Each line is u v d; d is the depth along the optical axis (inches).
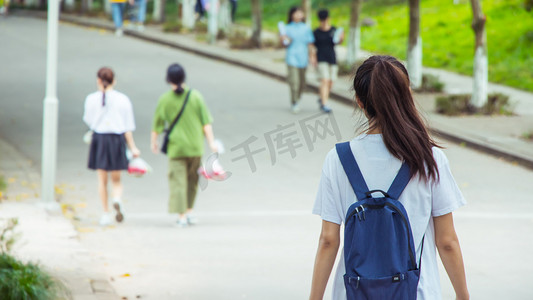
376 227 297.6
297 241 949.8
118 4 3698.3
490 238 962.7
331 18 3848.4
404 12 3614.7
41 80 2421.3
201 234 995.3
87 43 3319.4
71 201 1224.2
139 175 1077.1
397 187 306.7
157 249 893.8
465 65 2657.5
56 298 600.1
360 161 314.0
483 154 1605.6
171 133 1056.2
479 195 1270.9
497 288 727.7
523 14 3053.6
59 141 1663.4
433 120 1866.4
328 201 319.0
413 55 2226.9
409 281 295.3
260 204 1211.2
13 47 3107.8
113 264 804.6
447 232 316.2
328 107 1958.7
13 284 571.5
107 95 1056.2
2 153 1514.5
